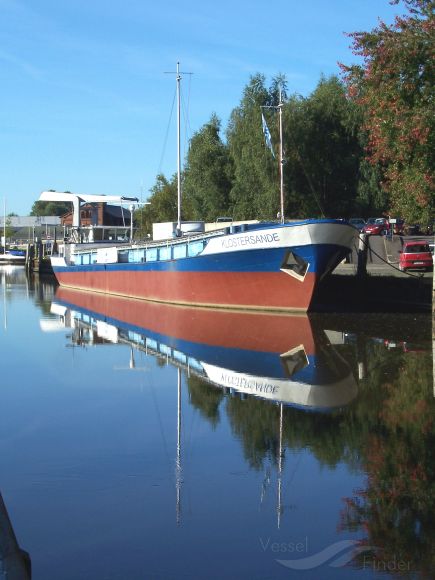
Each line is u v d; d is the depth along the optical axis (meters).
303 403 14.09
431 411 13.15
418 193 24.66
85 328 28.59
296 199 57.91
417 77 22.58
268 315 30.16
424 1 23.05
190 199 75.75
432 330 22.58
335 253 28.58
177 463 10.55
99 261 51.47
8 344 23.98
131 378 17.39
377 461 10.35
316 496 9.08
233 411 13.63
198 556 7.48
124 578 7.04
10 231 146.38
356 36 23.19
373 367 17.70
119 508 8.85
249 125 59.81
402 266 32.88
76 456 11.02
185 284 35.88
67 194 58.81
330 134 57.09
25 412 14.06
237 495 9.21
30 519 8.53
